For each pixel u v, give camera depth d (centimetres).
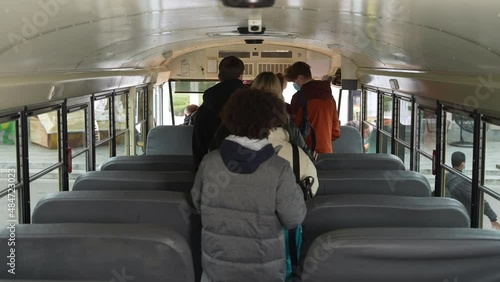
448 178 610
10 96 434
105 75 723
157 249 308
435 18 352
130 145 967
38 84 485
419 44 467
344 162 574
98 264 312
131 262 311
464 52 418
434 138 645
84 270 313
